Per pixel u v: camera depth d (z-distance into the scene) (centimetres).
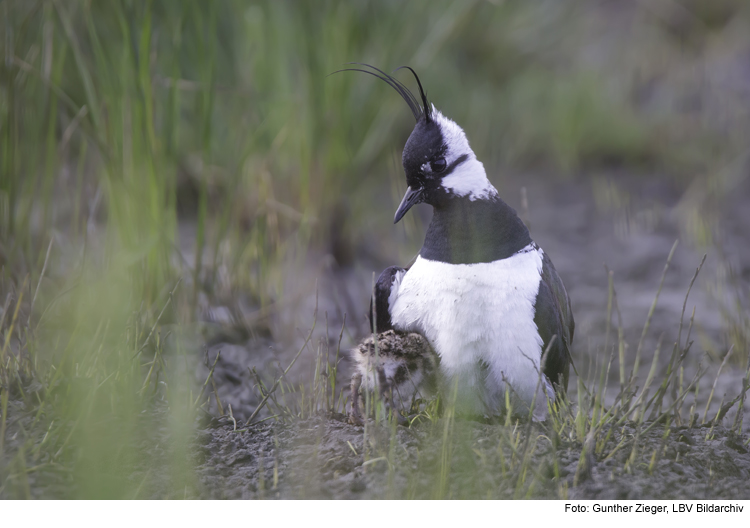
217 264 1316
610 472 766
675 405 901
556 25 2417
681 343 1306
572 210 2028
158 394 969
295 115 1512
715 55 2761
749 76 2644
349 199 1598
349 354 1042
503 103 2317
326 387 947
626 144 2345
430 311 910
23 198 1240
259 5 1520
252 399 1035
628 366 1238
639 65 2670
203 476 778
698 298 1507
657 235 1852
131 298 1110
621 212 2002
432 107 1003
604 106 2422
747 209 1995
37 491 722
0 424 813
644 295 1544
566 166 2303
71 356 944
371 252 1659
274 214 1389
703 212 1842
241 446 838
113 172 1155
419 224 1761
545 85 2416
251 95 1484
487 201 934
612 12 2995
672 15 2923
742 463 816
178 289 1214
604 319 1424
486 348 893
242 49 1537
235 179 1308
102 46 1243
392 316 955
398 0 1625
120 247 1159
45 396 864
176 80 1195
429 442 809
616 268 1689
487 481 747
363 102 1614
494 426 862
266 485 764
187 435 836
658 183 2220
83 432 784
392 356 895
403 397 940
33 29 1346
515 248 924
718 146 2283
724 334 1307
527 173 2316
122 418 849
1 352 930
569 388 1145
